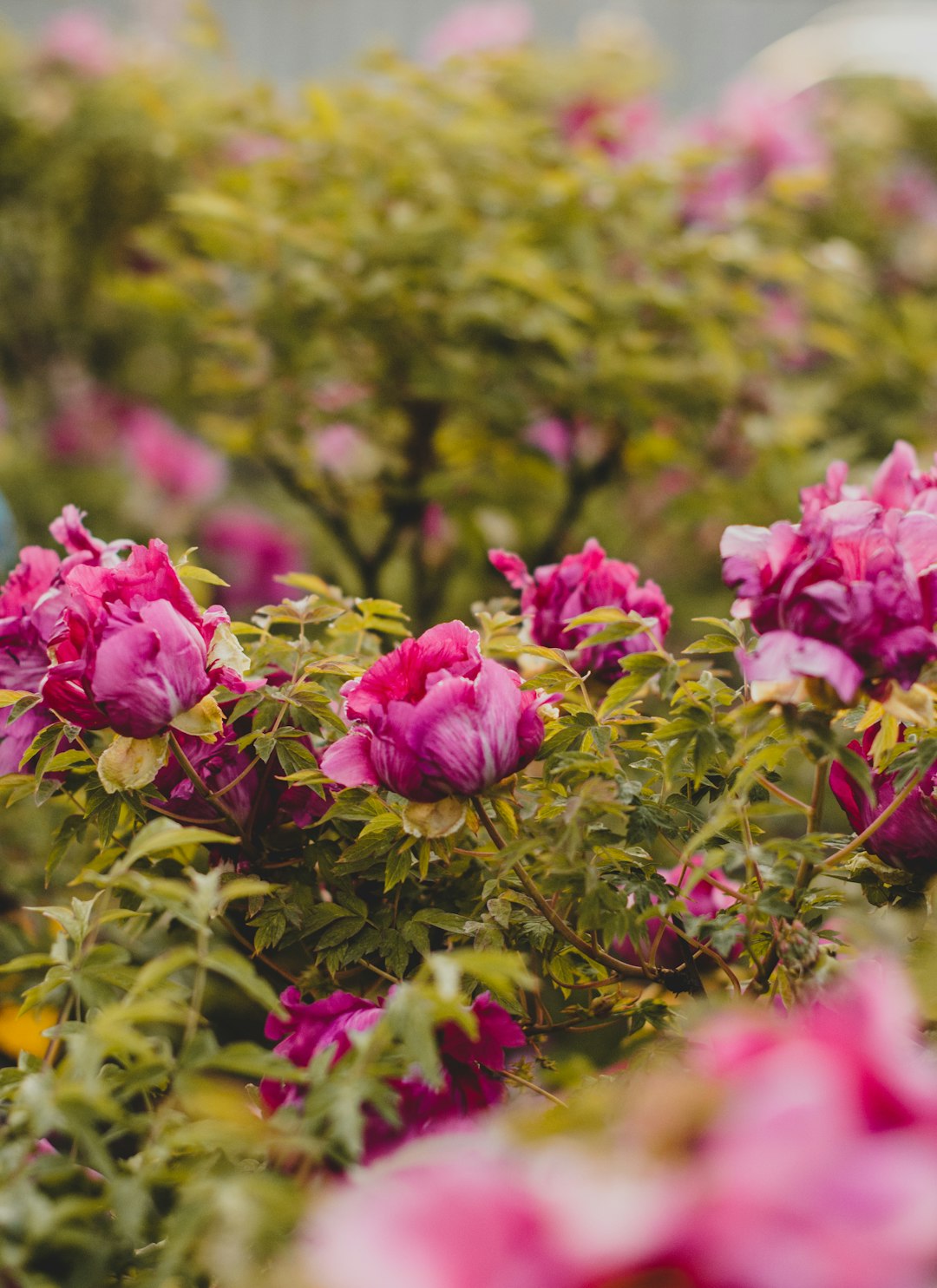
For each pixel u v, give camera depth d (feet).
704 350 12.13
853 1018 5.58
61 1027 6.48
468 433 11.93
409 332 11.34
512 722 6.73
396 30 28.60
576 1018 7.29
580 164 12.29
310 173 12.52
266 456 12.71
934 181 21.67
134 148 17.74
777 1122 5.39
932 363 14.89
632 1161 5.51
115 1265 6.25
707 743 6.77
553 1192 5.28
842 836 7.05
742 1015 5.80
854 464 14.44
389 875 6.97
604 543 14.85
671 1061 6.78
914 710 6.55
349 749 6.82
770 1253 4.83
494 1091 6.70
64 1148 6.88
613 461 12.53
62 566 7.18
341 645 7.79
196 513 18.29
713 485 12.50
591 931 7.15
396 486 12.38
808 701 6.66
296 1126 6.25
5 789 7.16
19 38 20.44
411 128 12.23
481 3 28.45
